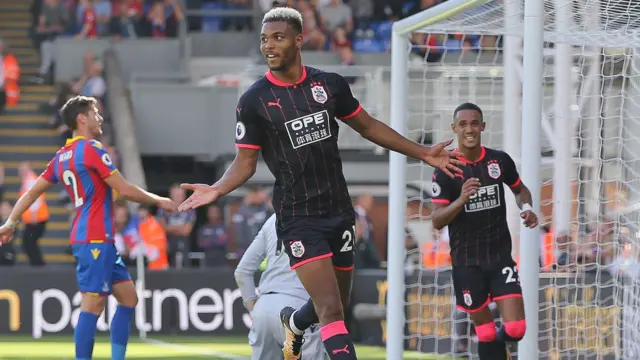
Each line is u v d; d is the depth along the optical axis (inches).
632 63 825.5
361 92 1547.7
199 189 438.3
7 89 1688.0
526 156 625.6
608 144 932.0
